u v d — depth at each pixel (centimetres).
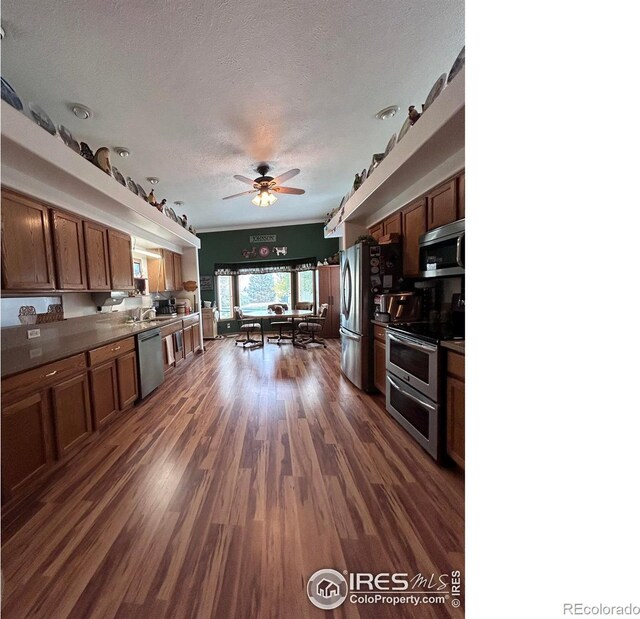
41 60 163
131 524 134
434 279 275
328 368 405
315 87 200
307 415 253
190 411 265
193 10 139
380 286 297
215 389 325
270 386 332
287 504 146
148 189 387
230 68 179
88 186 217
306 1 138
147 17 141
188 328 469
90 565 113
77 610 97
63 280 230
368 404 276
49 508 145
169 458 189
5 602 100
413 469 174
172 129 244
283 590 104
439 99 153
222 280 711
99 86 187
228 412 262
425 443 188
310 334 636
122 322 364
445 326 224
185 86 193
